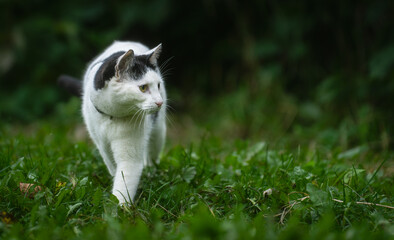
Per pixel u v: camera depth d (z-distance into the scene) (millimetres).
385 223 4324
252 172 5910
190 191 5246
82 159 6301
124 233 3945
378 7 9438
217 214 4715
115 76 4801
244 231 3848
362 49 9969
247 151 7309
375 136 8469
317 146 8211
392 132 8484
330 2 10297
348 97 9625
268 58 11242
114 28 11523
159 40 12008
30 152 6387
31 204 4551
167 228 4402
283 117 9992
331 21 10414
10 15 11211
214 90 11875
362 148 7309
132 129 5117
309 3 10484
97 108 5062
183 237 3906
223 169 6031
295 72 10922
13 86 11680
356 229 4012
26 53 11359
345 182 5477
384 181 5879
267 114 10078
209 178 5664
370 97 9328
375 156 7496
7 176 4996
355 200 4875
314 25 10594
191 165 6055
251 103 10422
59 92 11375
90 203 4859
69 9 11484
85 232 4043
